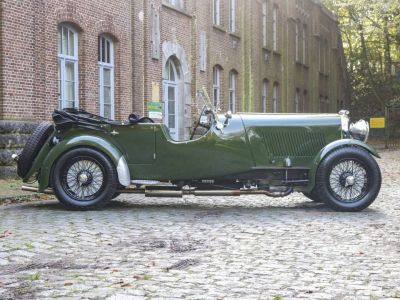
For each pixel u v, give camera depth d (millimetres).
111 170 9211
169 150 9414
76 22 15703
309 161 9555
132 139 9406
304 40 38625
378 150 31594
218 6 25141
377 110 49812
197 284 4941
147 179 9461
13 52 13555
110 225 7863
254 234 7273
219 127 9453
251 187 9570
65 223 7957
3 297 4535
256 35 29109
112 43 17641
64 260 5785
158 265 5605
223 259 5875
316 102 40875
